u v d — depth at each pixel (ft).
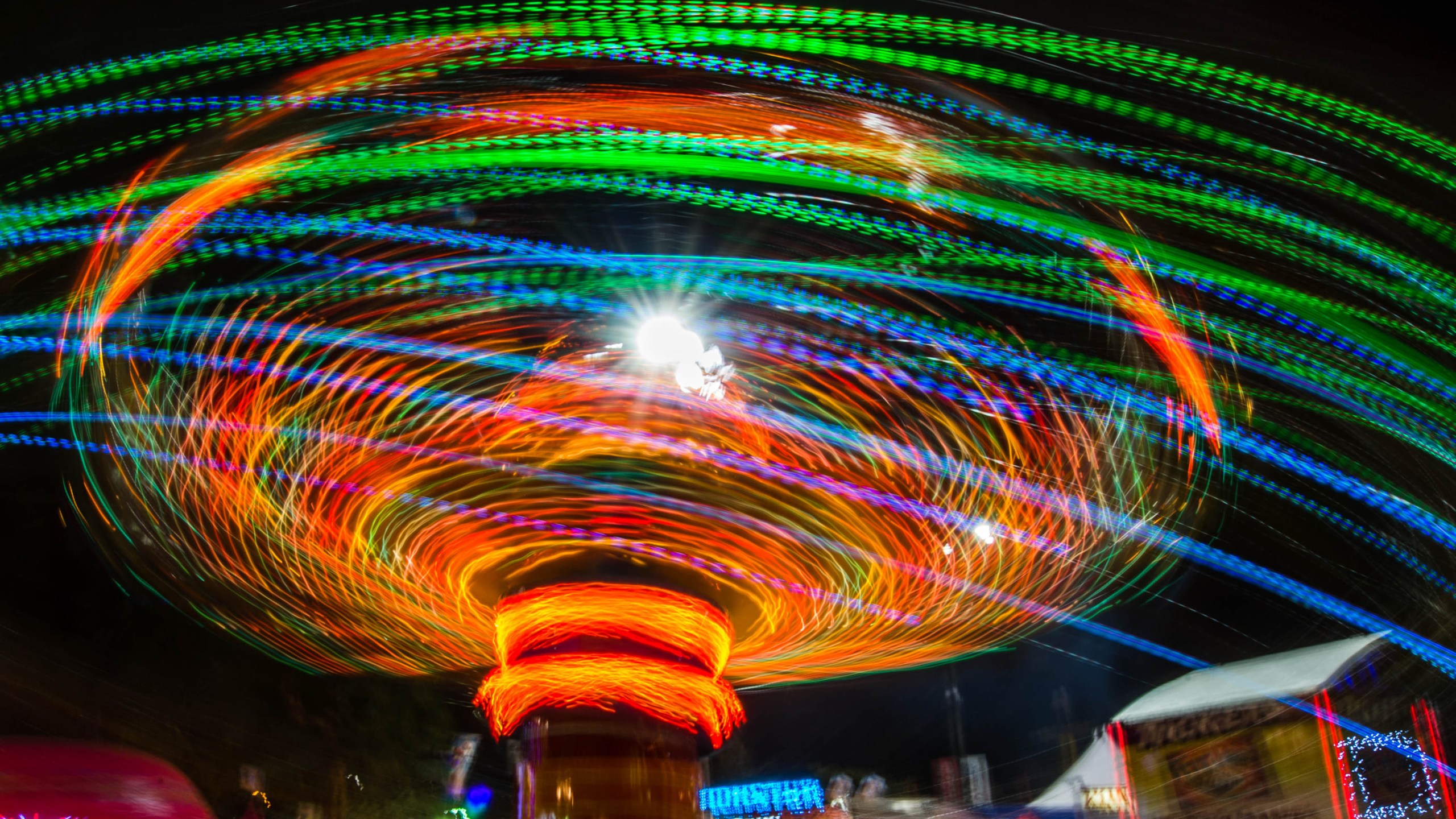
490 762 34.94
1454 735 30.76
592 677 12.77
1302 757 31.32
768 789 41.37
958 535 18.63
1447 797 30.04
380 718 32.91
